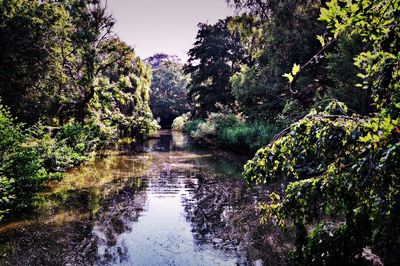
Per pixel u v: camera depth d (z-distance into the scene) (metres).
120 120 23.81
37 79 17.52
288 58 15.53
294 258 4.46
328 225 4.33
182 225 7.24
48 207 8.44
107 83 21.50
